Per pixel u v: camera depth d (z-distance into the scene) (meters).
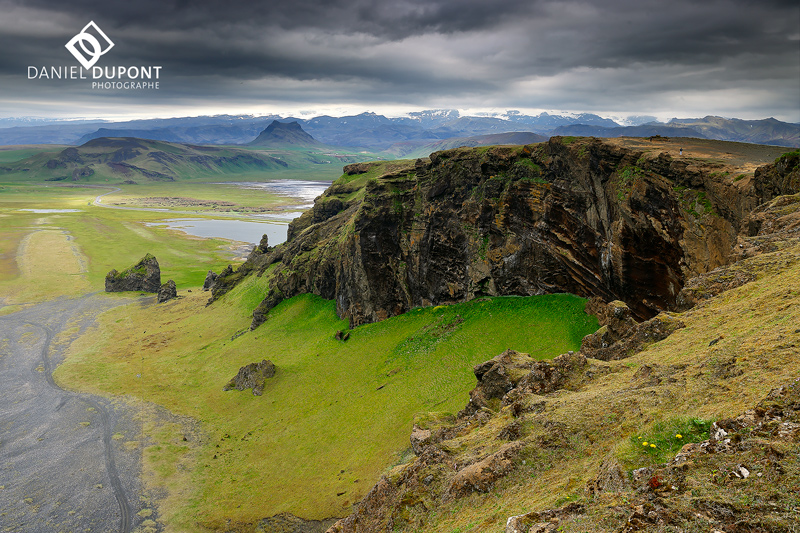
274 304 148.00
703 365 29.25
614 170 73.62
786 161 49.88
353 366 100.62
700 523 15.65
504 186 95.75
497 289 98.69
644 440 23.30
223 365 118.81
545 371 41.59
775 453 16.95
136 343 139.50
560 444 29.33
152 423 91.94
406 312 117.19
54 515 66.25
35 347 136.12
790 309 30.78
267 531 58.09
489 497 28.72
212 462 77.81
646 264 67.88
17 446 84.56
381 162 190.25
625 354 43.19
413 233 115.50
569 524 18.88
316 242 157.00
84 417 94.69
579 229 80.88
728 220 54.94
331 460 70.00
